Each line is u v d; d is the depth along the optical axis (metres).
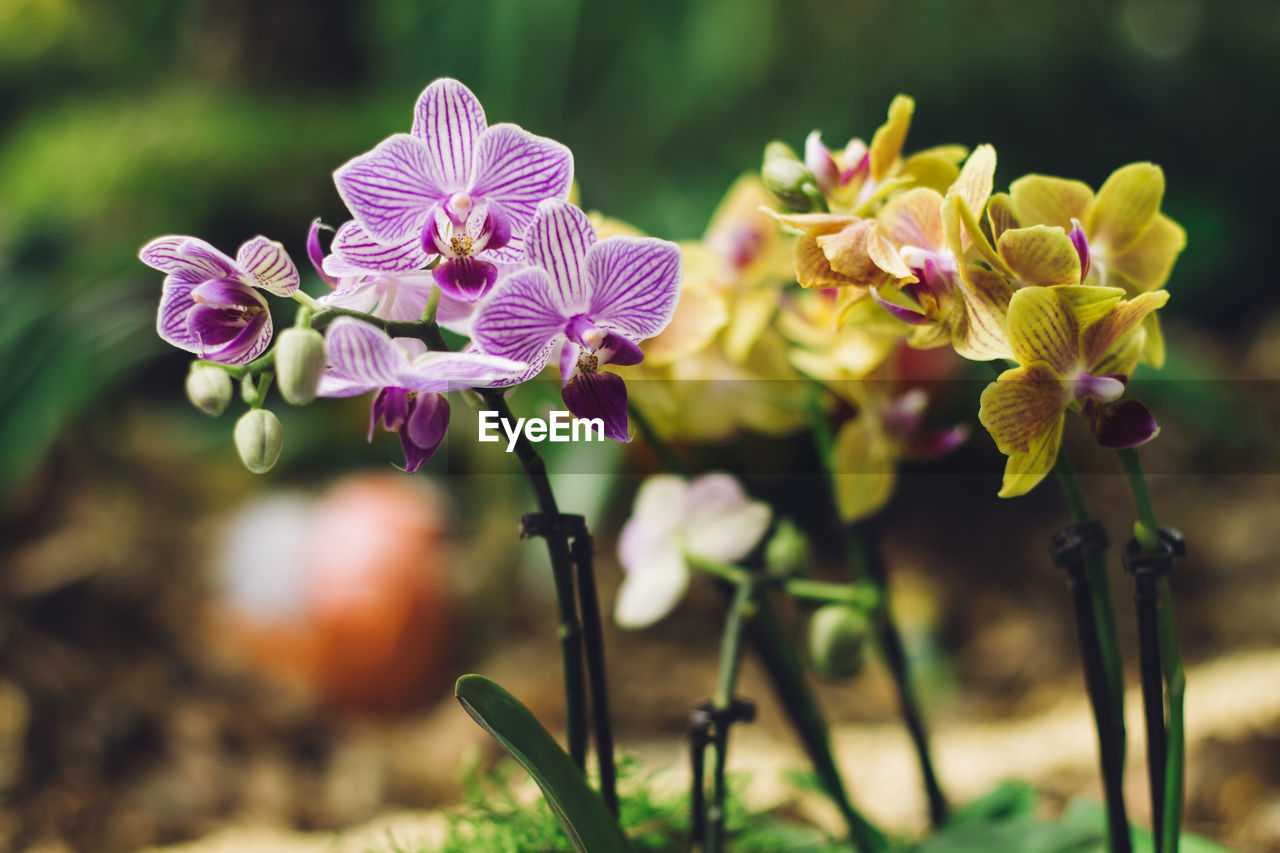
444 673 1.90
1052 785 1.17
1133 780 1.11
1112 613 0.68
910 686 0.83
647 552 0.78
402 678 1.81
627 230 0.73
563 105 2.62
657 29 2.67
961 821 0.83
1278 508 2.15
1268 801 1.06
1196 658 1.80
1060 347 0.64
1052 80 3.26
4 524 1.76
